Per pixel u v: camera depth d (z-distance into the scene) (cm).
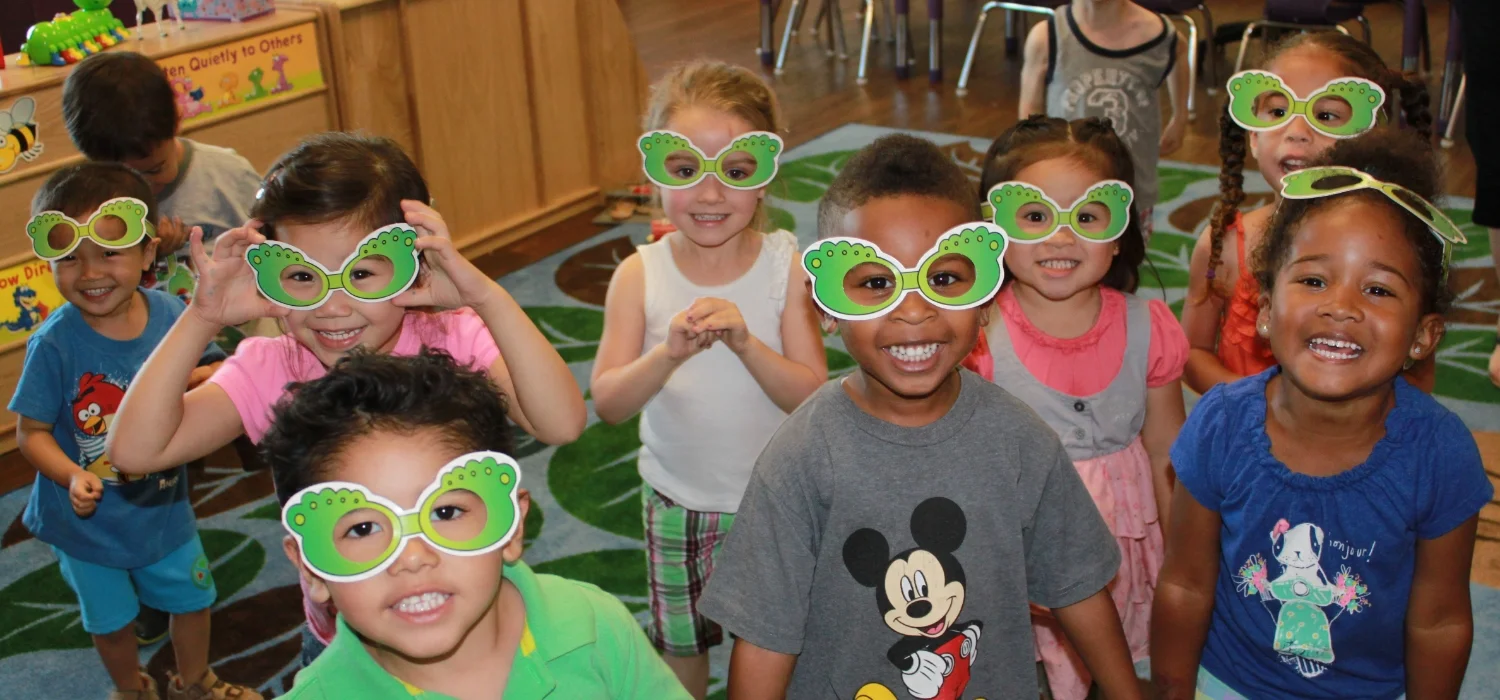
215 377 154
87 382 199
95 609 206
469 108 421
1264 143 206
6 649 235
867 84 629
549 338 361
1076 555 135
